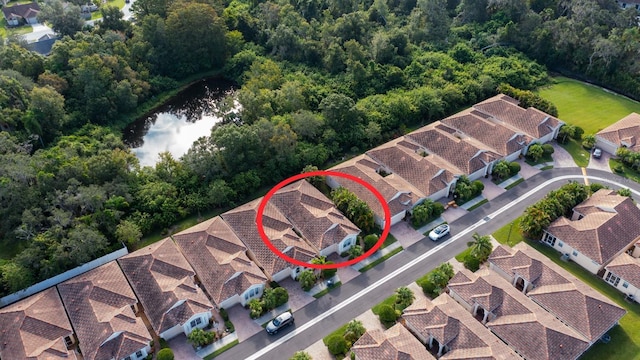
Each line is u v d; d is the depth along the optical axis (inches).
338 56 4589.1
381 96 4195.4
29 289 2559.1
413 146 3582.7
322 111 3784.5
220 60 4970.5
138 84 4343.0
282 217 2940.5
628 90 4439.0
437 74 4510.3
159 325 2341.3
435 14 5128.0
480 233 2992.1
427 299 2486.5
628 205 2972.4
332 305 2559.1
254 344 2369.6
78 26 4985.2
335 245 2805.1
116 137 3681.1
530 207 2965.1
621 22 4672.7
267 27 5191.9
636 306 2544.3
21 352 2181.3
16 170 2847.0
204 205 3120.1
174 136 4175.7
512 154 3545.8
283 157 3356.3
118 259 2650.1
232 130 3203.7
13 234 2827.3
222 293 2490.2
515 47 5014.8
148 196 3058.6
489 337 2244.1
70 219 2773.1
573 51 4783.5
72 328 2365.9
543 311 2383.1
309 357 2203.5
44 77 3892.7
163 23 4598.9
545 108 4030.5
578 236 2780.5
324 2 5482.3
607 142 3663.9
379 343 2204.7
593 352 2314.2
